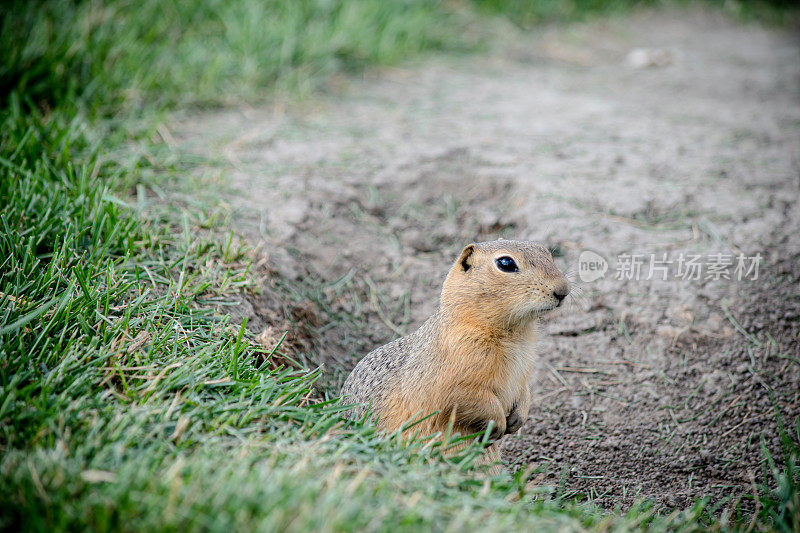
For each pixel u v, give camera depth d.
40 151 7.23
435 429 5.05
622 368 6.61
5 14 10.09
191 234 6.68
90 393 4.39
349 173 8.54
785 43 16.06
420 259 7.73
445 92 11.29
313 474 3.97
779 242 7.43
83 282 5.15
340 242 7.64
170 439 4.17
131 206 6.68
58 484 3.58
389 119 10.07
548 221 7.80
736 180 8.53
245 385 4.82
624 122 10.30
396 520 3.67
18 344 4.63
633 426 6.14
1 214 5.73
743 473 5.68
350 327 6.93
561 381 6.56
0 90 8.64
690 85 12.47
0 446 3.93
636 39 15.40
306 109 10.18
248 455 4.04
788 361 6.48
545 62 13.36
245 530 3.38
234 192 7.75
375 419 5.24
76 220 6.05
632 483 5.66
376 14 12.84
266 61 10.88
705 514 5.11
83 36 9.89
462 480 4.26
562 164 8.86
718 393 6.32
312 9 12.39
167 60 10.23
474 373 4.96
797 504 4.66
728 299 6.93
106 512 3.38
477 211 8.21
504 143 9.43
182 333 5.32
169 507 3.41
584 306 7.04
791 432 5.96
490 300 4.90
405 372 5.23
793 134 10.02
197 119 9.46
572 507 4.48
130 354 4.83
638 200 8.09
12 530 3.41
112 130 8.53
